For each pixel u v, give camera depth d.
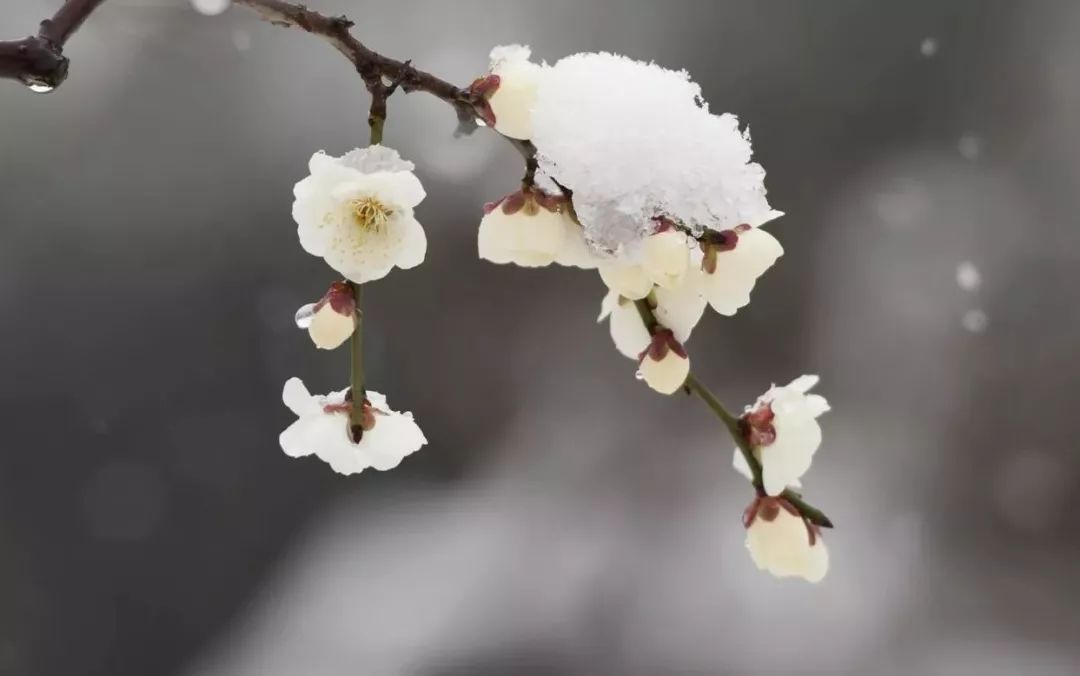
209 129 2.21
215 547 2.03
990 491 1.97
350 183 0.63
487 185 2.18
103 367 2.10
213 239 2.19
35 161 2.14
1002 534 1.93
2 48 0.62
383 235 0.64
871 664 1.62
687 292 0.66
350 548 1.95
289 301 2.19
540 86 0.65
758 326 2.13
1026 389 2.02
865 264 2.13
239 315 2.18
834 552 1.82
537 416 2.12
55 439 2.05
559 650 1.67
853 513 1.92
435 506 2.03
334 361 2.17
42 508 2.00
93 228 2.15
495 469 2.07
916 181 2.16
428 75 0.64
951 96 2.17
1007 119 2.14
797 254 2.16
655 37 2.23
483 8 2.22
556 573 1.78
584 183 0.64
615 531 1.85
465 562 1.84
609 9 2.22
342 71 2.22
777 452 0.66
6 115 2.12
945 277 2.10
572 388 2.13
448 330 2.18
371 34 2.20
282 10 0.64
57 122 2.15
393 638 1.73
